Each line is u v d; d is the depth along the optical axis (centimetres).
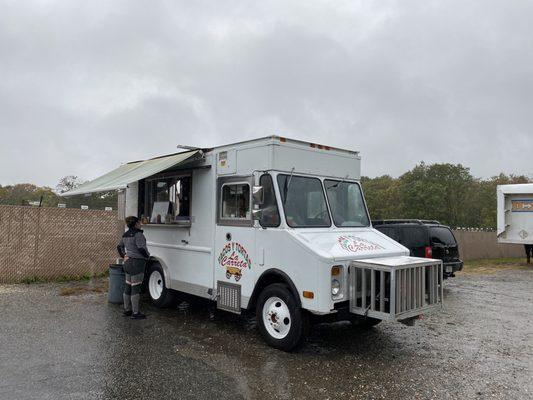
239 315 743
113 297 801
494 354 570
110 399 402
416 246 1011
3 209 980
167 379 454
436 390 445
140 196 870
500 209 1769
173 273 762
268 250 575
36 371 462
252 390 433
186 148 706
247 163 615
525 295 1049
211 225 679
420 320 759
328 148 641
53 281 1027
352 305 531
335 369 498
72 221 1068
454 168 4706
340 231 616
